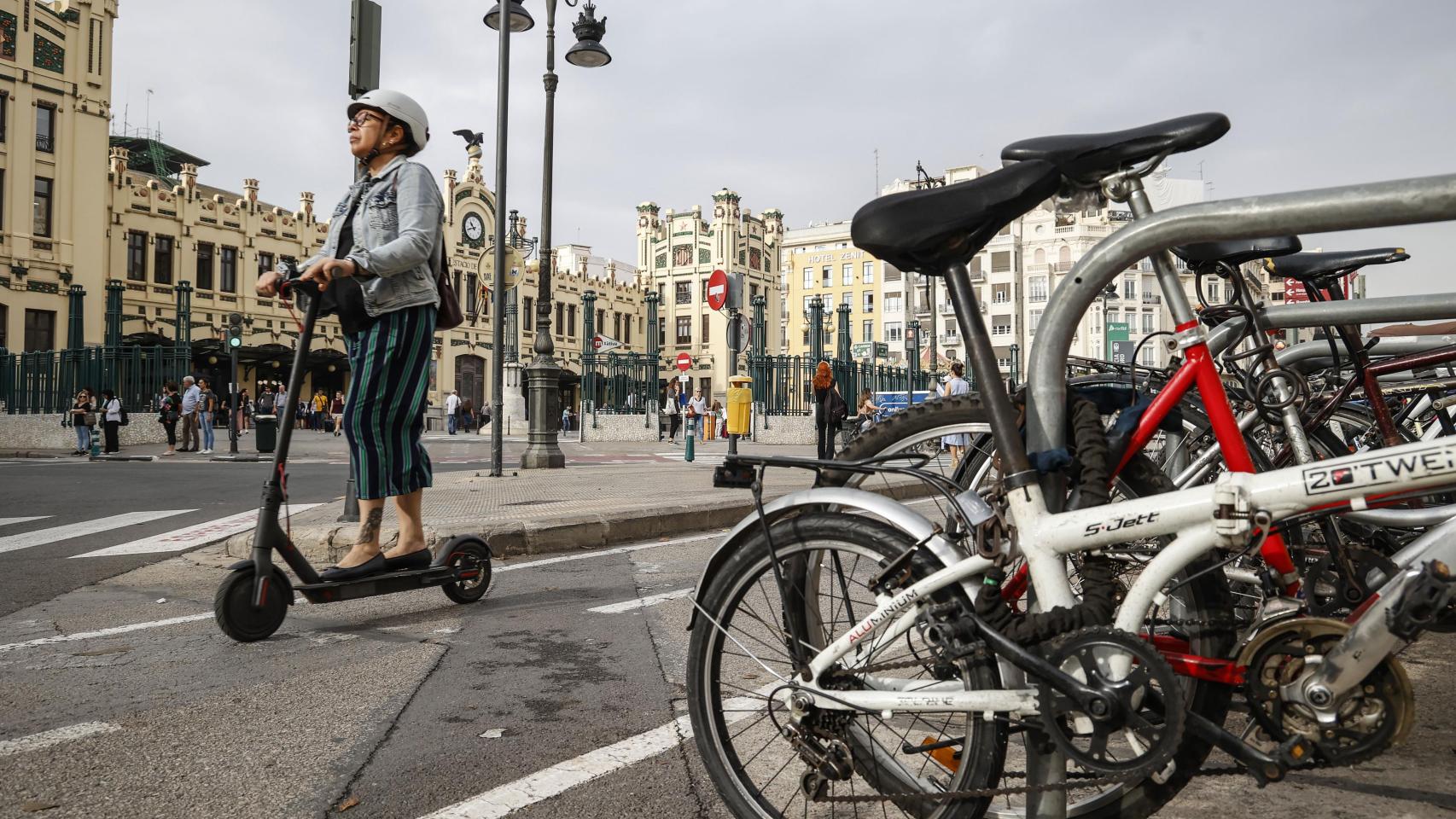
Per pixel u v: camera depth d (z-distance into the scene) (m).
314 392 46.59
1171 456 2.51
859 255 81.81
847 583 1.99
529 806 2.19
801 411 28.61
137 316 37.50
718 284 15.14
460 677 3.27
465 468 14.16
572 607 4.41
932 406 2.09
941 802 1.79
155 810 2.16
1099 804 1.79
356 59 6.73
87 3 35.22
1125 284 50.38
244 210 41.28
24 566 5.59
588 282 58.25
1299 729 1.63
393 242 3.76
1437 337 3.31
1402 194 1.46
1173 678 1.57
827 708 1.82
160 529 7.16
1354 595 2.11
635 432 30.73
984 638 1.71
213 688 3.12
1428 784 2.24
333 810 2.17
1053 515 1.74
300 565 3.76
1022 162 1.80
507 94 11.17
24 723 2.77
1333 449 2.95
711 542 6.63
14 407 26.88
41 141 34.31
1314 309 2.62
